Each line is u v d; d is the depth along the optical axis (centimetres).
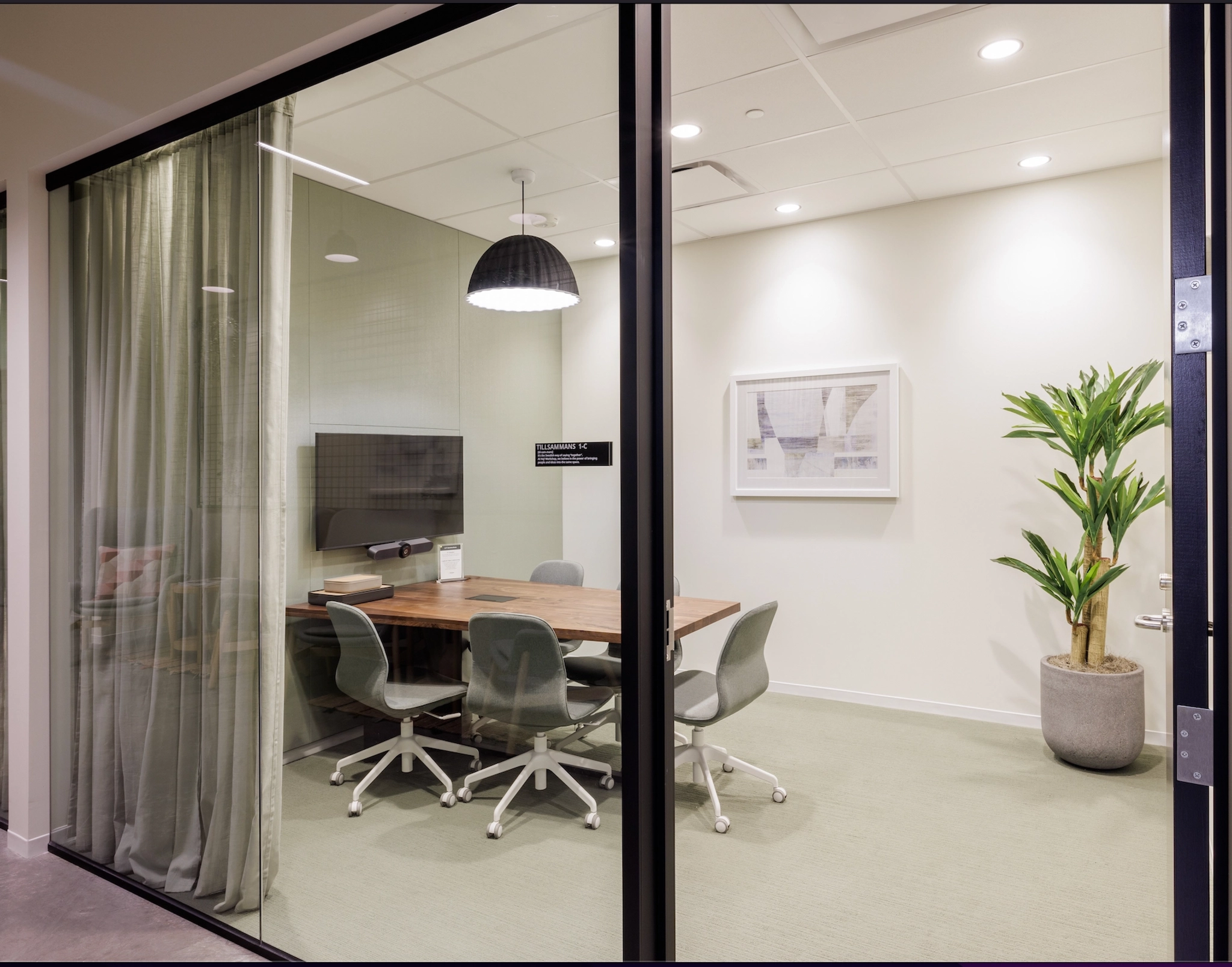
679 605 217
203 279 196
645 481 151
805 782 270
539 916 154
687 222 379
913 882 201
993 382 338
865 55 226
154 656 205
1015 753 298
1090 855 216
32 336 228
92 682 220
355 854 172
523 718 157
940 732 323
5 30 232
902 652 357
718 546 404
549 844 154
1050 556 289
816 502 377
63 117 218
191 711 198
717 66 233
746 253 396
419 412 166
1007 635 335
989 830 231
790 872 207
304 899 177
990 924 182
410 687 168
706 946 174
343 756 175
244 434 188
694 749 259
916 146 291
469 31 158
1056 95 252
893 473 355
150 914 196
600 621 150
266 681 185
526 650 157
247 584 188
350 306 174
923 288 352
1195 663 104
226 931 185
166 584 203
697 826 235
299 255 181
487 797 160
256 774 185
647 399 151
